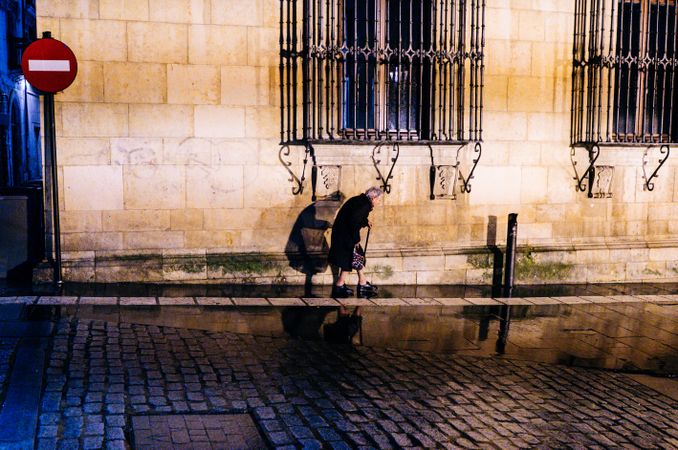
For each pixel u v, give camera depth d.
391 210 9.86
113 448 4.07
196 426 4.54
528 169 10.42
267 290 9.06
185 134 9.02
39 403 4.70
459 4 9.78
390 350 6.71
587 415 5.24
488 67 10.12
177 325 7.11
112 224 8.90
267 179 9.35
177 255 9.09
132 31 8.74
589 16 10.45
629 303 9.38
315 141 9.23
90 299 7.95
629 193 10.88
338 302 8.62
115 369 5.56
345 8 9.55
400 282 9.88
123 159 8.86
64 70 8.08
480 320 8.15
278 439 4.40
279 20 9.20
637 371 6.51
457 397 5.45
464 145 10.03
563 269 10.58
